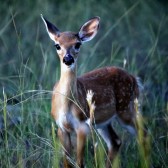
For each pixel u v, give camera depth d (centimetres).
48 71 1784
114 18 2259
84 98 1416
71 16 2202
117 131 1606
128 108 1538
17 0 2289
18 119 1516
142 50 2052
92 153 1490
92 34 1452
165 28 2242
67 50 1387
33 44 2052
